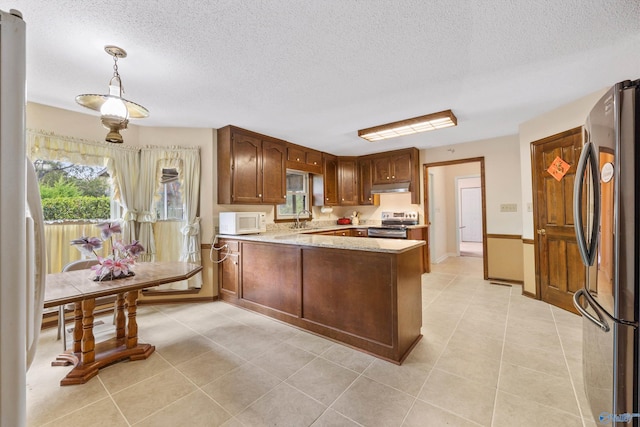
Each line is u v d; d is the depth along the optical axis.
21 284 0.59
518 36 1.74
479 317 2.88
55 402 1.65
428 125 3.35
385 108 2.93
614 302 1.16
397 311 2.06
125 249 2.20
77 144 2.92
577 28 1.67
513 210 4.16
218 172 3.64
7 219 0.56
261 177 3.84
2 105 0.55
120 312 2.35
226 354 2.21
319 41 1.77
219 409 1.58
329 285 2.47
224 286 3.56
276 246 2.92
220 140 3.59
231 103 2.76
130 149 3.31
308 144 4.50
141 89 2.43
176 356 2.18
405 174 4.85
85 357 1.93
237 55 1.91
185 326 2.75
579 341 2.32
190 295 3.52
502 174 4.22
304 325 2.66
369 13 1.51
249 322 2.86
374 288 2.18
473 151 4.46
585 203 1.51
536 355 2.11
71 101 2.66
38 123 2.71
